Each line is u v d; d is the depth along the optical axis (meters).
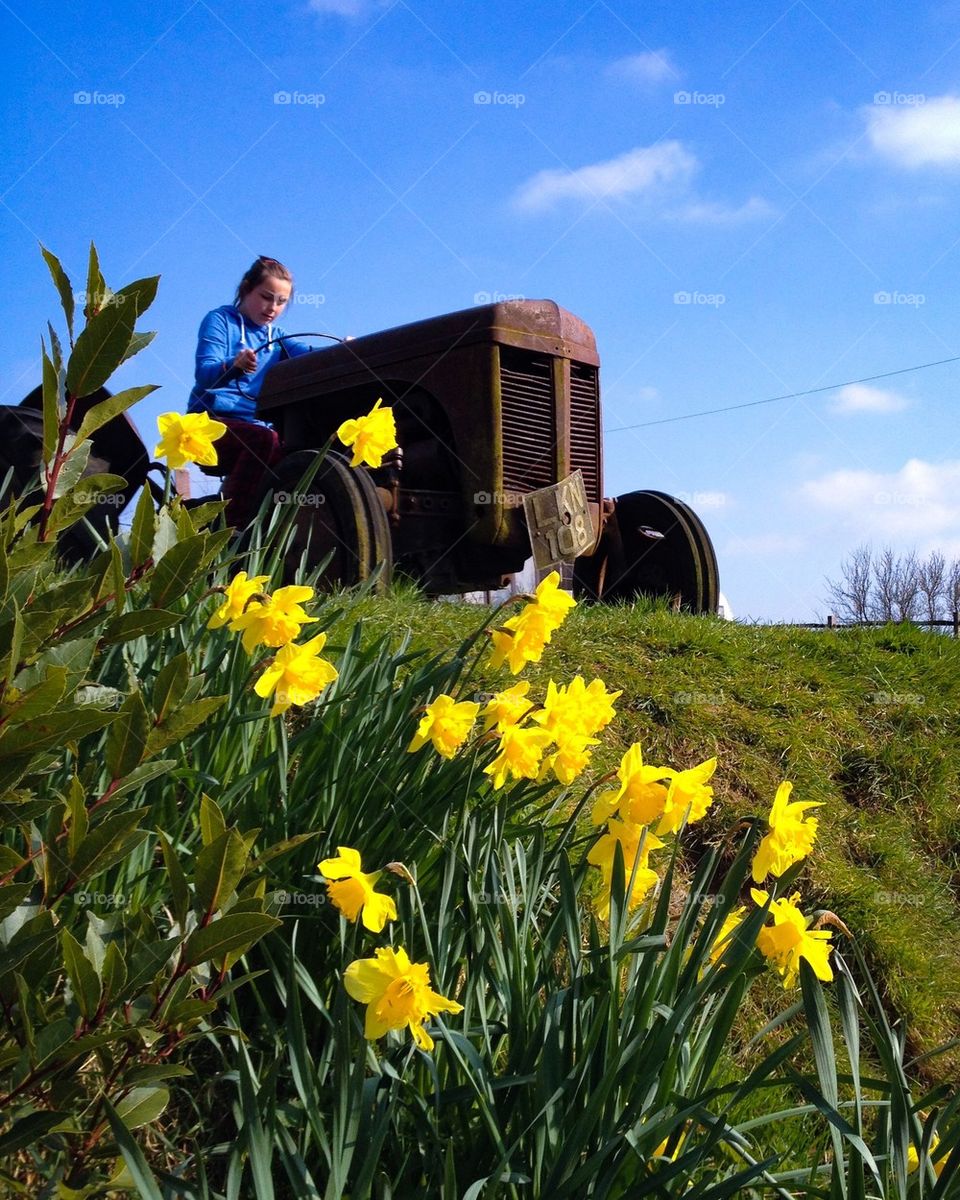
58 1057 1.24
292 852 2.11
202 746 2.19
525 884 2.02
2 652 1.15
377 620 3.94
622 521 6.50
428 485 5.67
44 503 1.22
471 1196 1.45
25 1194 1.42
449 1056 1.77
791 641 5.08
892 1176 1.69
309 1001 1.94
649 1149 1.54
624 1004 1.67
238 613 1.73
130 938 1.44
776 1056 1.56
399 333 5.64
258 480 5.64
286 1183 1.71
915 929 3.57
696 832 3.76
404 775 2.19
